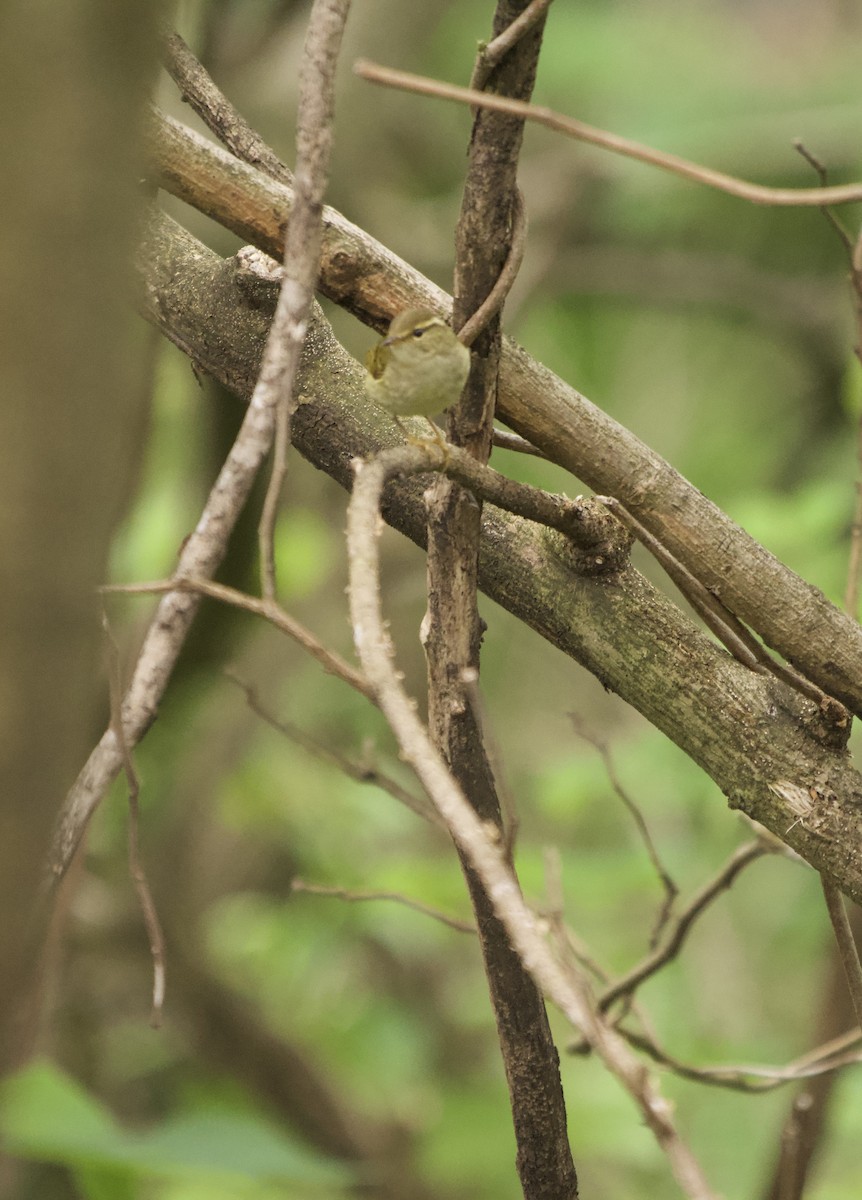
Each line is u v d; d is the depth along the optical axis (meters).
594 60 14.79
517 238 3.70
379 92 12.95
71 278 1.81
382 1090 12.08
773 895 14.29
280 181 4.33
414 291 4.18
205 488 8.72
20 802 1.98
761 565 4.29
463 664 3.87
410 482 4.39
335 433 4.45
